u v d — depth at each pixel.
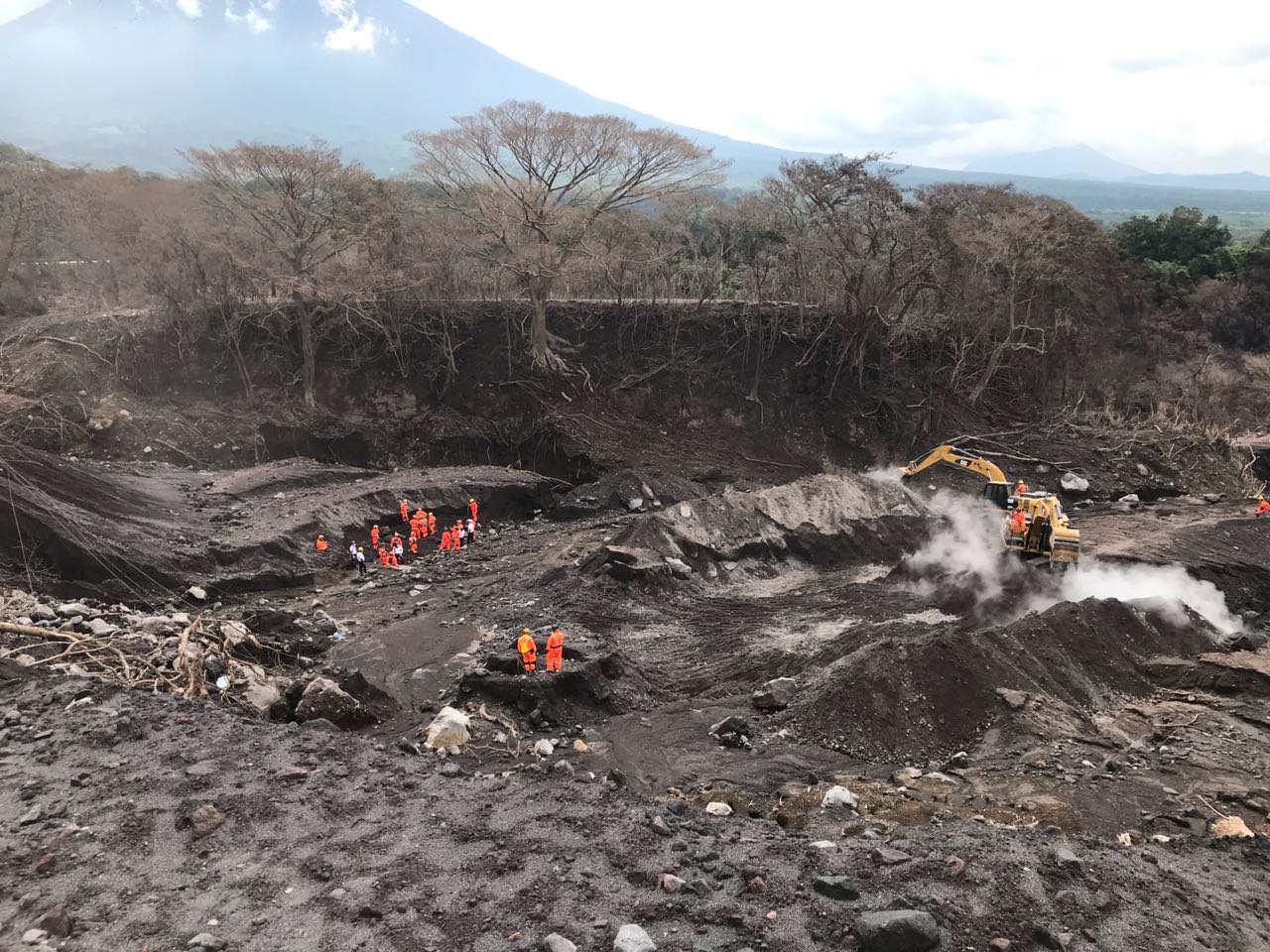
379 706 14.26
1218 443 43.97
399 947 6.01
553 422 39.47
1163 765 13.27
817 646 17.80
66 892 6.55
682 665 17.42
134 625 14.41
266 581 22.17
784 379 43.47
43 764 8.69
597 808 8.29
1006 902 6.84
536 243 40.06
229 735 9.52
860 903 6.71
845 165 39.62
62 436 32.41
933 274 44.34
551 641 14.95
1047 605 21.30
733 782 12.39
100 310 41.50
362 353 41.41
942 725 14.16
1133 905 7.11
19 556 18.50
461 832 7.60
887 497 30.30
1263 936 7.09
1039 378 47.09
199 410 37.12
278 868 6.98
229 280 39.59
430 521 28.80
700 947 6.07
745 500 28.06
